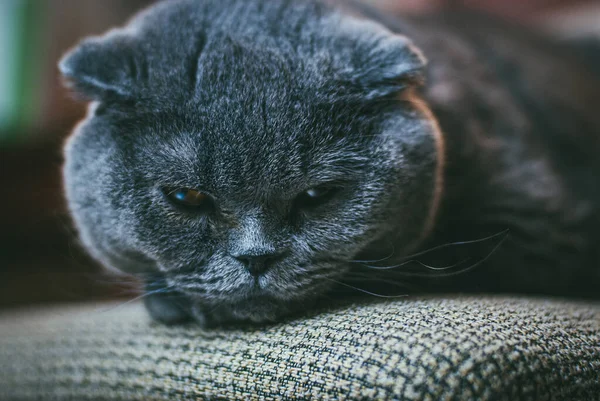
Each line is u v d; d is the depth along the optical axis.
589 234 0.37
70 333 0.32
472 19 0.46
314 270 0.27
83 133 0.29
